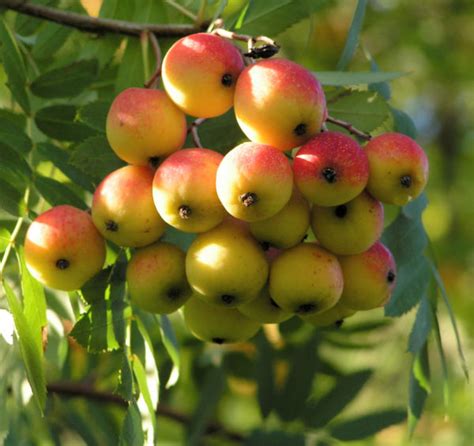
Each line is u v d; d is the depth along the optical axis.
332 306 0.54
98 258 0.54
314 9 0.60
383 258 0.55
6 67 0.59
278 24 0.60
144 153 0.53
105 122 0.58
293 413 0.67
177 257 0.54
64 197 0.58
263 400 0.67
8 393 0.62
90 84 0.61
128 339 0.56
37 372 0.53
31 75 0.64
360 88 0.62
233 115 0.57
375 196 0.53
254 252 0.53
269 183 0.51
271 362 0.68
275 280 0.53
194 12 0.63
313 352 0.68
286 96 0.51
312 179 0.51
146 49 0.61
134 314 0.57
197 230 0.52
